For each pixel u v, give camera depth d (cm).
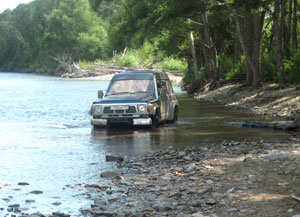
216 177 811
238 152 1041
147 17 3794
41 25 14438
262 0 2486
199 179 809
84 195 752
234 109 2308
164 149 1179
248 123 1622
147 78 1700
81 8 12062
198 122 1766
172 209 656
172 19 2872
